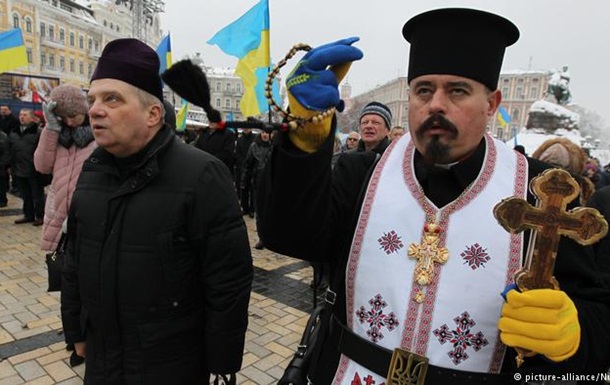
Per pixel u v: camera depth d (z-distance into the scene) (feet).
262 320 12.05
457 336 3.26
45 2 131.23
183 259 4.83
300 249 3.72
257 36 12.67
